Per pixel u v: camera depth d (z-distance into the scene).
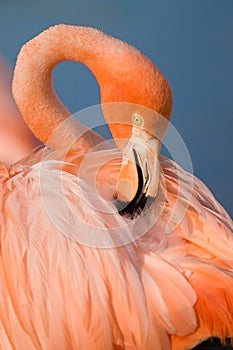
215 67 12.94
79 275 8.78
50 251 8.80
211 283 8.81
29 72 9.09
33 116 9.09
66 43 9.05
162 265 8.81
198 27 13.84
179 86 12.65
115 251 8.80
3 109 10.00
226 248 8.89
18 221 8.81
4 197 8.85
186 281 8.80
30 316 8.78
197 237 8.90
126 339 8.78
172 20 14.01
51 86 9.10
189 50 13.36
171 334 8.78
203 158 11.20
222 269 8.84
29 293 8.78
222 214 8.96
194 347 8.79
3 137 9.88
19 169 8.90
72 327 8.77
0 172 8.90
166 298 8.78
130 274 8.79
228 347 8.80
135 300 8.78
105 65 8.97
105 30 13.80
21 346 8.78
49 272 8.79
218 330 8.79
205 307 8.79
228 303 8.80
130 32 13.76
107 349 8.77
